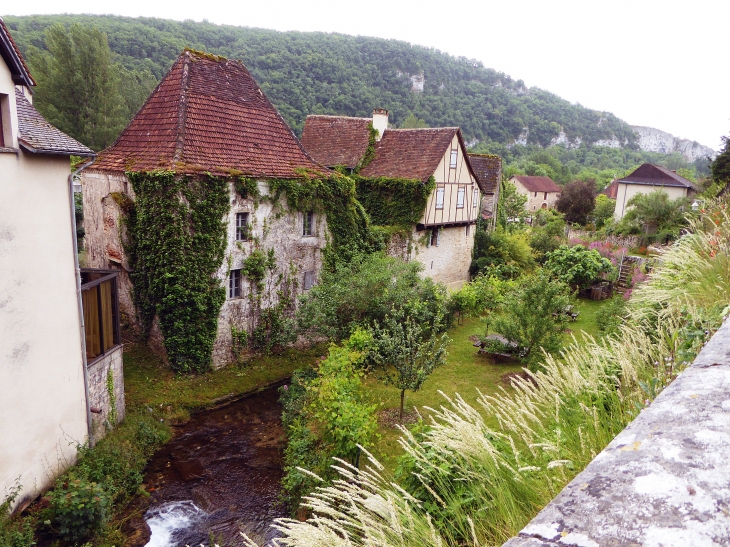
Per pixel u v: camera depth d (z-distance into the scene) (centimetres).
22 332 880
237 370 1603
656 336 484
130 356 1555
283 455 1198
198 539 920
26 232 883
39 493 924
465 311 2075
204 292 1504
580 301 2336
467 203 2611
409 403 1316
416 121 6956
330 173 1883
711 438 120
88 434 1086
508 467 317
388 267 1670
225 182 1509
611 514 101
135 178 1467
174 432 1296
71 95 3681
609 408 373
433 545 292
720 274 504
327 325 1519
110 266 1647
